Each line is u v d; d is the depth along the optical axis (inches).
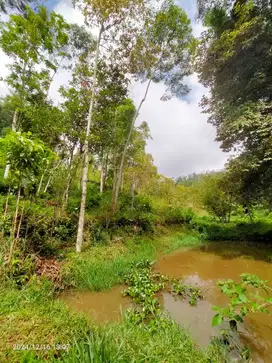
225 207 652.1
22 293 137.8
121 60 355.3
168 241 442.6
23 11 411.5
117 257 267.6
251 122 296.7
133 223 418.3
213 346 115.5
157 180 783.1
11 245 160.1
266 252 386.6
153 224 482.3
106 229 343.3
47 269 183.9
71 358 77.0
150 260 289.3
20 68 433.1
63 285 181.5
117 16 306.7
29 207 211.9
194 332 135.0
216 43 349.1
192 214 665.6
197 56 398.3
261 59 316.2
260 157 317.7
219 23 358.0
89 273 208.4
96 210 439.5
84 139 288.4
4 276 148.3
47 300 143.4
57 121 296.2
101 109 335.0
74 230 299.1
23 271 163.2
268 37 300.2
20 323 101.1
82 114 322.7
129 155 705.6
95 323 128.2
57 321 106.2
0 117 626.5
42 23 415.5
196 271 283.9
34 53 428.8
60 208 325.4
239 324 142.9
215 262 327.6
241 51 335.9
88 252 263.0
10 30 402.9
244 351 112.3
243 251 398.6
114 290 198.8
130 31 343.0
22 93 426.9
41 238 217.8
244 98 345.7
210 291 211.0
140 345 100.7
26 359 76.7
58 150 351.6
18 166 162.1
